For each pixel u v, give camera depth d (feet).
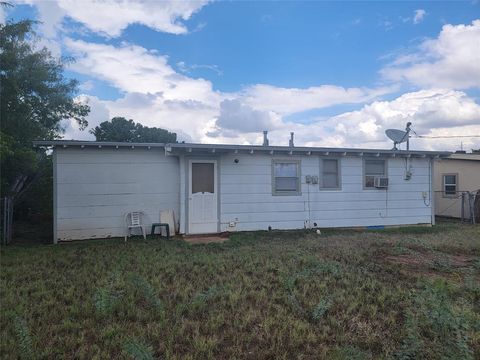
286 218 36.88
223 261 22.15
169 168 33.81
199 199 34.04
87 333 12.16
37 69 36.04
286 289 16.66
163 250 25.98
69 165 30.99
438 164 56.24
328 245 27.86
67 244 29.22
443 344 11.47
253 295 15.78
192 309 14.07
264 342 11.74
